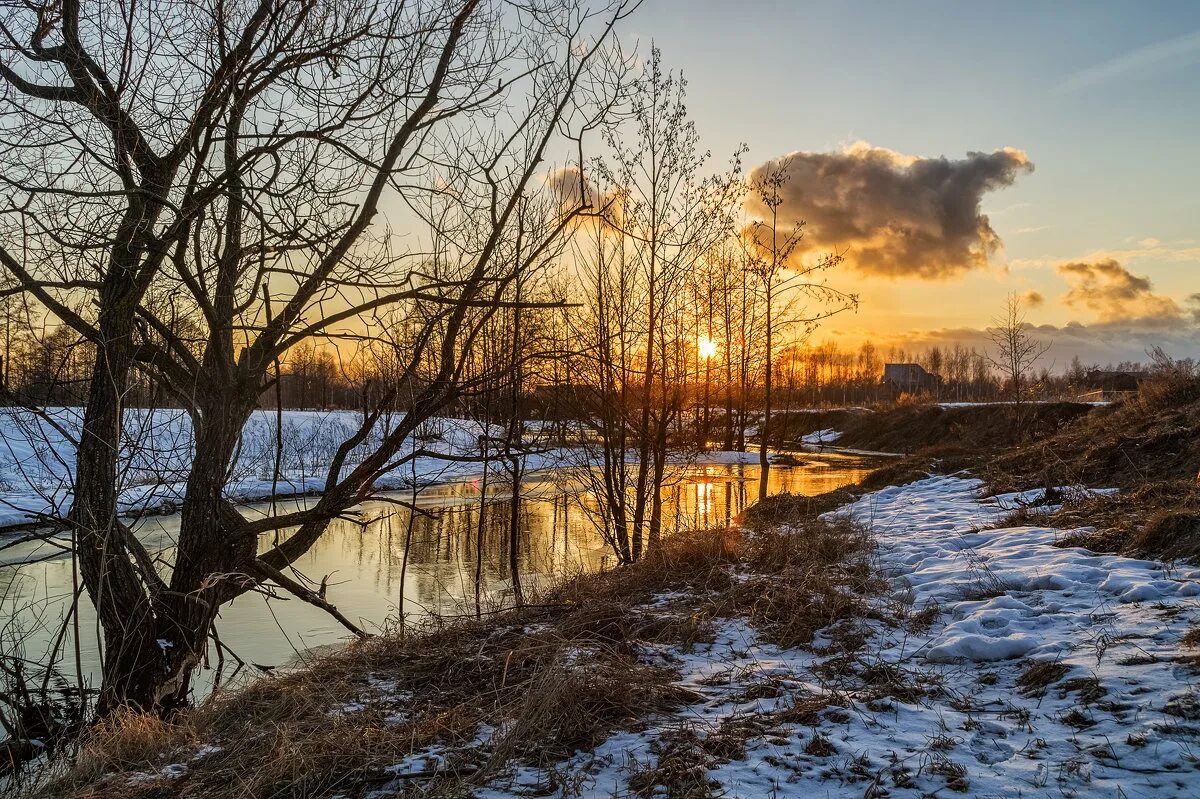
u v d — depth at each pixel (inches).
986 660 183.8
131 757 177.8
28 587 430.0
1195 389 565.0
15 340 240.5
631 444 470.6
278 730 166.2
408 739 160.1
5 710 252.2
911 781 124.3
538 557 503.5
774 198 943.0
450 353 271.4
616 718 165.6
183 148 230.7
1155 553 254.2
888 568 298.4
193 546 253.6
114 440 235.8
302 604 396.8
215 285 264.4
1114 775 119.9
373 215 252.8
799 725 152.7
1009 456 652.1
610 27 271.7
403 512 717.3
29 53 214.5
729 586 290.8
